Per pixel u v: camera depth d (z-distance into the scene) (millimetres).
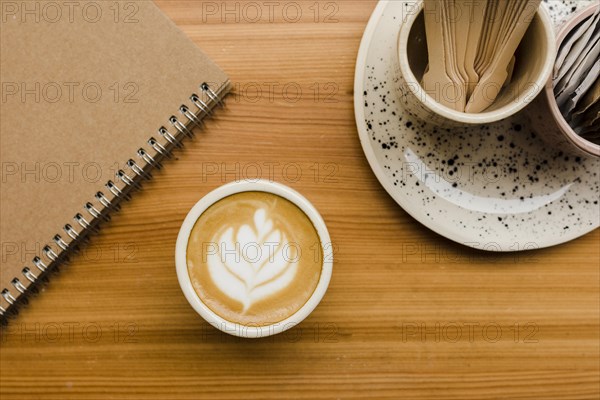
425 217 416
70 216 423
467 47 380
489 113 370
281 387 435
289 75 430
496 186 421
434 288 433
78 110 420
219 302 400
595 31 386
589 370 437
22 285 425
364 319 434
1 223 422
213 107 428
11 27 417
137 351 434
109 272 432
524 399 437
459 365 437
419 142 418
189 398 434
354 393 436
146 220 431
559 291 435
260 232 403
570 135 385
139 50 419
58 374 434
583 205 421
